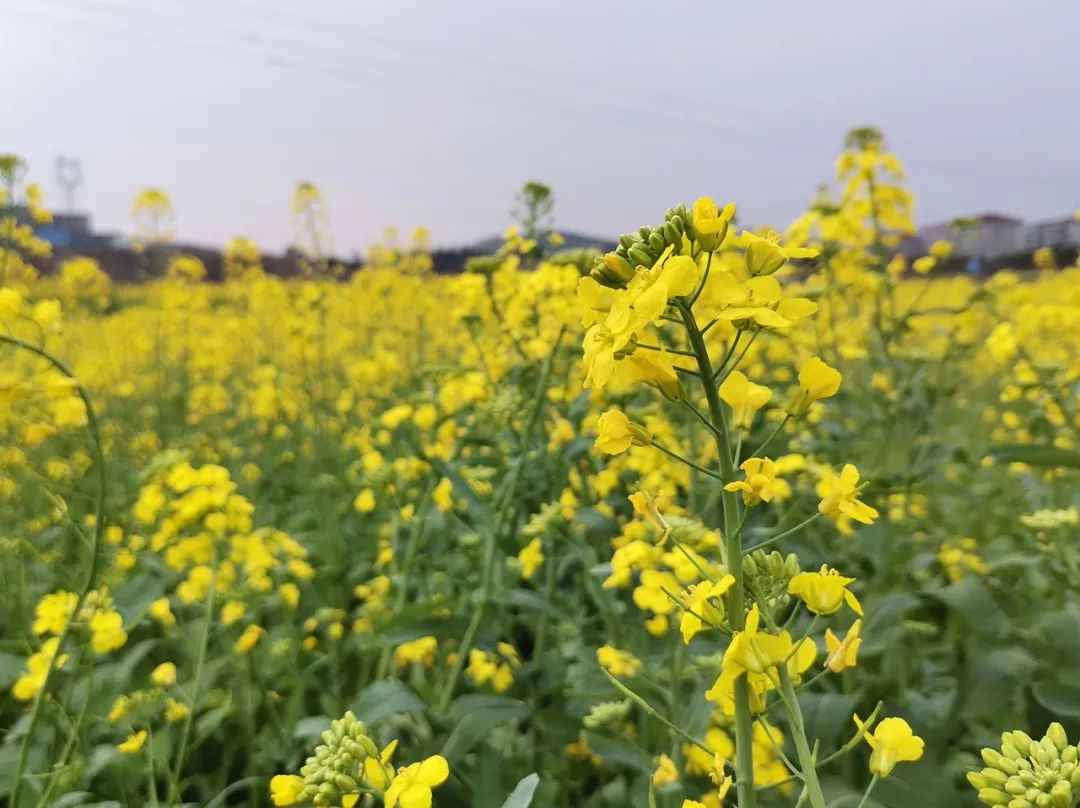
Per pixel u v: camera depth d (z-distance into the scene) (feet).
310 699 11.92
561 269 14.98
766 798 7.34
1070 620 8.64
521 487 13.55
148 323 33.50
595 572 8.50
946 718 8.70
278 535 12.91
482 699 8.72
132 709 8.49
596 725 8.43
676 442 14.61
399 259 38.01
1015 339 15.67
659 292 4.16
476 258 16.70
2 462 13.14
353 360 31.96
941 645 11.31
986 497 15.29
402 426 18.10
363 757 4.83
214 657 11.42
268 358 31.22
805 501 12.20
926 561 11.98
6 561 12.55
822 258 16.97
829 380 4.47
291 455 23.72
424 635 9.75
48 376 7.52
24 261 14.49
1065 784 3.84
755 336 4.45
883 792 7.27
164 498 10.77
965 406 24.81
